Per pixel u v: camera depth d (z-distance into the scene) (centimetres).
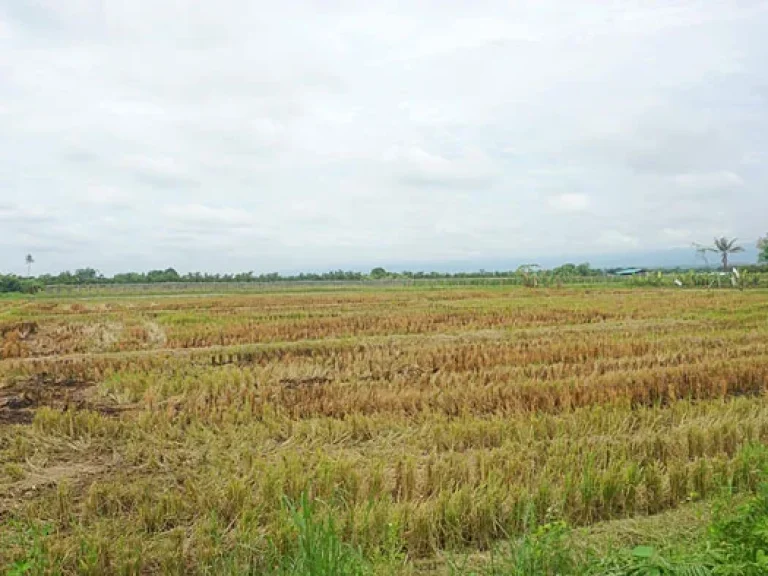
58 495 637
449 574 505
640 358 1509
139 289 6444
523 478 681
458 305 3306
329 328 2233
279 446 848
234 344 1930
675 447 797
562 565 480
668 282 5944
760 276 5569
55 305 3903
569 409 998
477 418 933
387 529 558
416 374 1401
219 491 646
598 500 640
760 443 784
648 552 449
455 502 591
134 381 1247
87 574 510
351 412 1025
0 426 948
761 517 476
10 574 470
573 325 2311
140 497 646
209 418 955
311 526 496
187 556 543
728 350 1616
